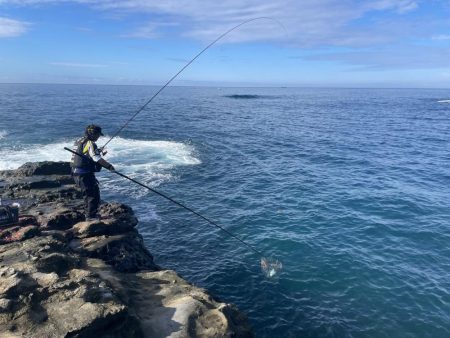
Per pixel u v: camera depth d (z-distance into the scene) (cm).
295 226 1409
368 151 2841
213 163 2391
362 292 1002
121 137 3253
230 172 2178
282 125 4519
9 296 466
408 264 1138
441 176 2105
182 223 1442
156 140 3172
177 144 2997
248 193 1794
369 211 1548
